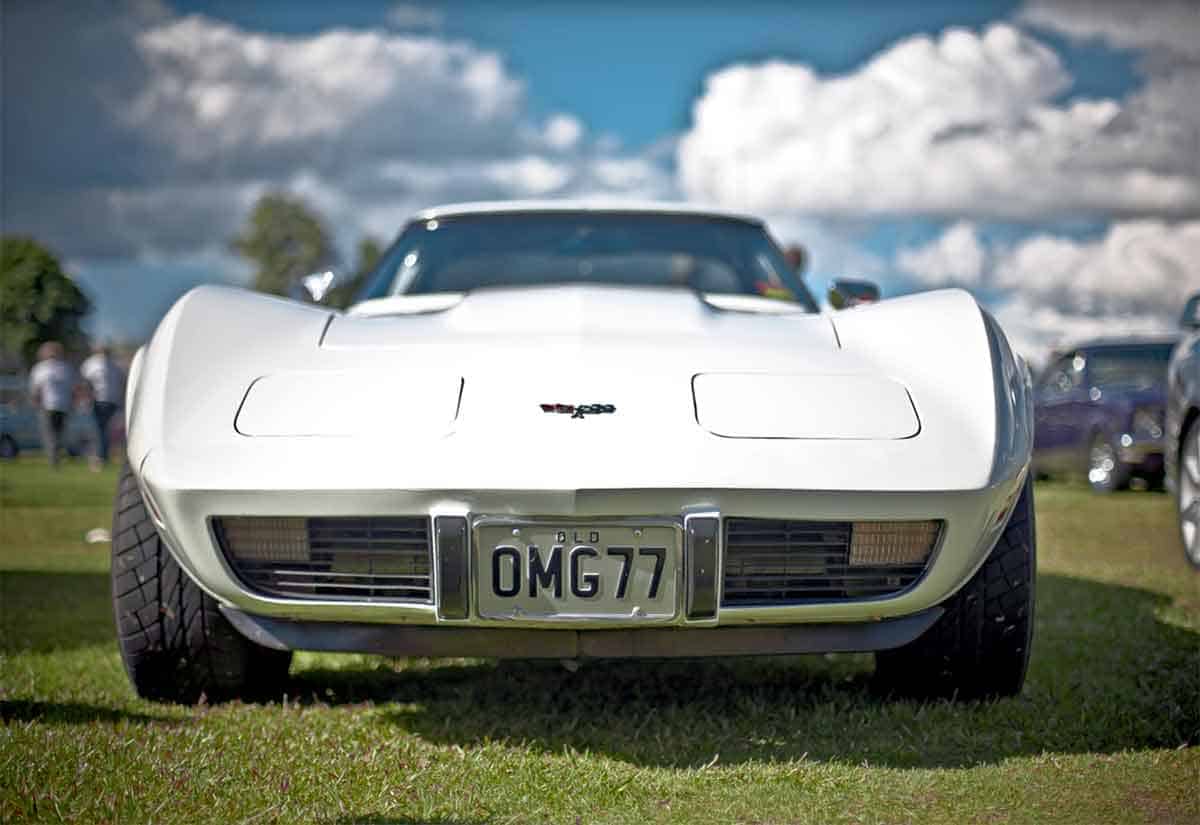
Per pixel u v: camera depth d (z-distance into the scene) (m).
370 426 2.13
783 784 1.96
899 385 2.24
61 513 7.06
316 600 2.13
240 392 2.22
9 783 1.90
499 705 2.50
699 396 2.18
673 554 2.04
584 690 2.64
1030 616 2.33
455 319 2.55
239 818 1.78
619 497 2.01
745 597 2.10
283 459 2.09
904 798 1.89
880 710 2.41
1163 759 2.06
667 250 3.38
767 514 2.05
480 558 2.05
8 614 3.55
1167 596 3.66
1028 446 2.22
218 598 2.22
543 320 2.50
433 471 2.03
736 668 2.85
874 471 2.06
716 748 2.17
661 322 2.50
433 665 2.92
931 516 2.09
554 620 2.06
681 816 1.82
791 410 2.16
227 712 2.43
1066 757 2.08
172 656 2.41
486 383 2.21
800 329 2.53
